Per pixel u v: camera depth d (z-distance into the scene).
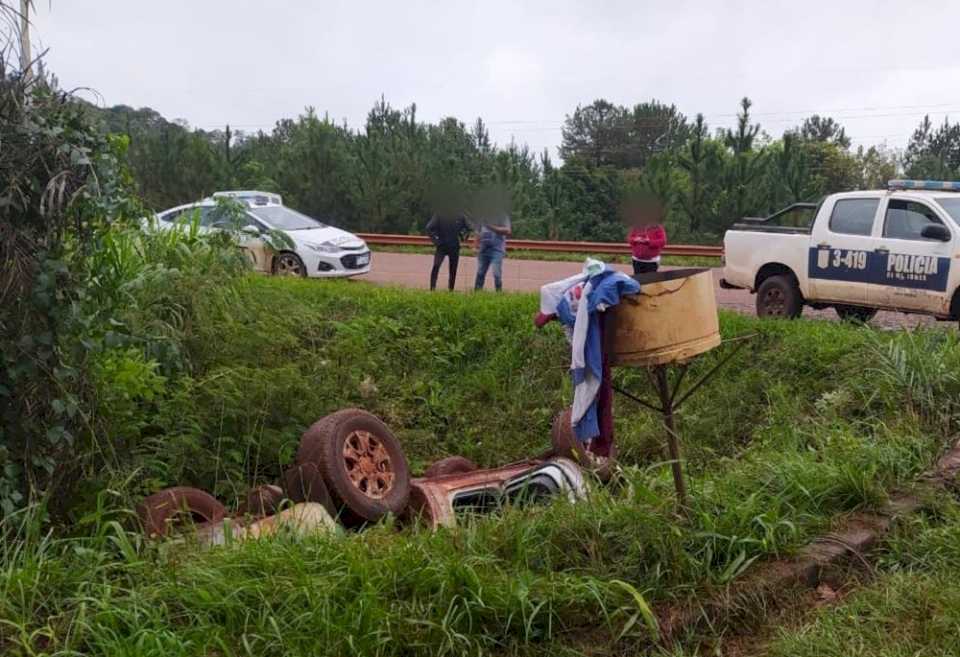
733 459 7.63
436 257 15.35
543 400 10.23
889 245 11.18
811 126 51.69
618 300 4.73
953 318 10.80
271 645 3.69
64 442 5.14
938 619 4.24
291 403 7.87
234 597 3.92
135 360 6.90
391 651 3.80
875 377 8.27
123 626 3.75
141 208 6.09
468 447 9.71
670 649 4.15
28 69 4.97
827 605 4.59
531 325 10.95
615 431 9.34
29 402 4.96
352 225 28.53
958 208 11.09
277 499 6.18
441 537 4.62
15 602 3.84
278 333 8.98
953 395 7.72
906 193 11.34
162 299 8.17
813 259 11.88
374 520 6.21
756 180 23.98
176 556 4.36
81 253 5.22
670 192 19.98
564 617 4.14
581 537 4.68
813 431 7.56
